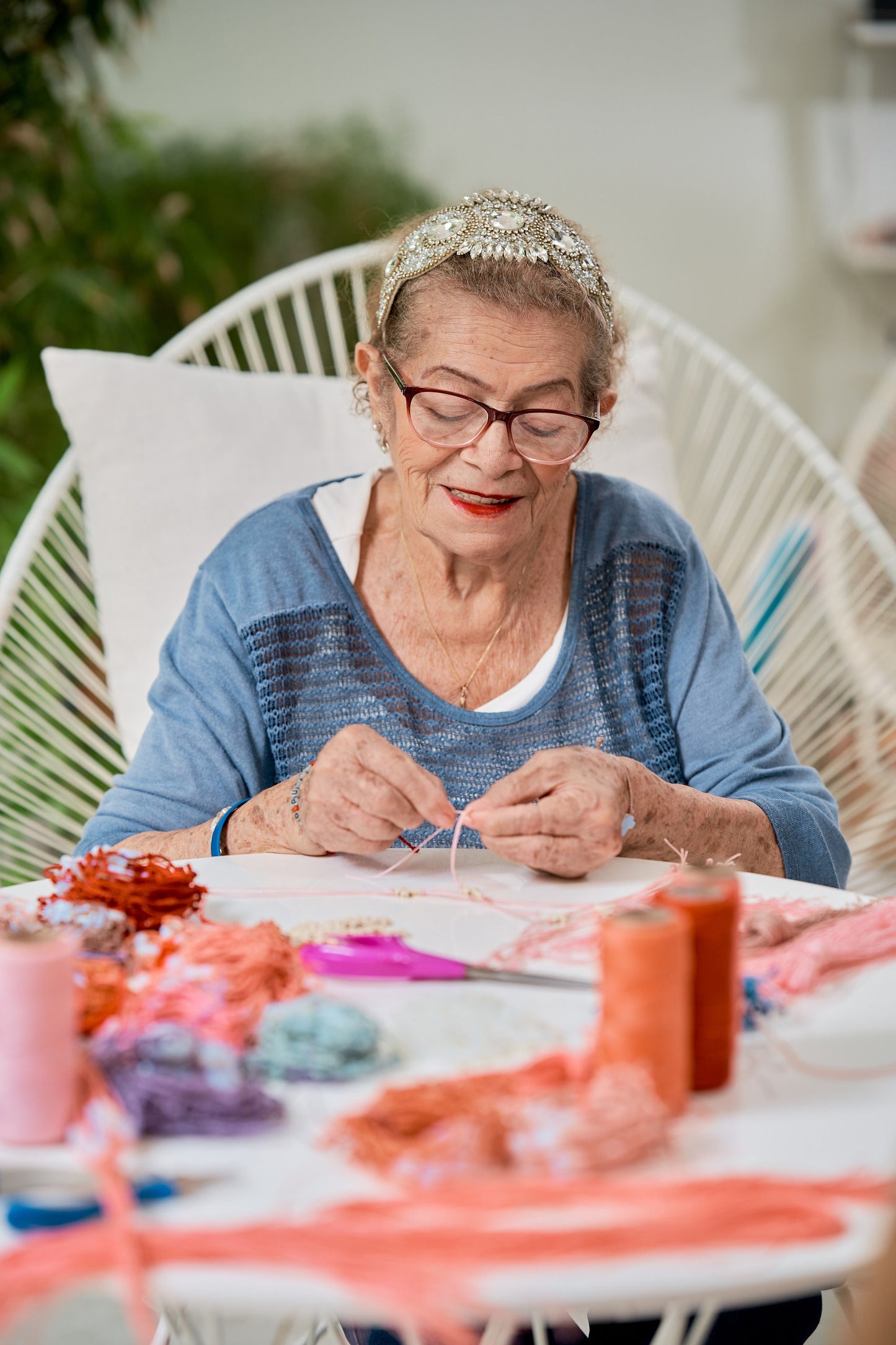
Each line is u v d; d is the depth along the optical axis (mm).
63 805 1582
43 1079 600
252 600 1268
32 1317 579
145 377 1603
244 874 1014
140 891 869
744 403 1838
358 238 3359
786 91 3465
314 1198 570
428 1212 547
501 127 3465
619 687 1313
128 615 1550
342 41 3393
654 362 1773
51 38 2680
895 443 2389
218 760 1240
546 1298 503
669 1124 629
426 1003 764
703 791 1295
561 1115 594
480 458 1104
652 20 3438
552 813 979
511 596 1282
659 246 3533
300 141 3391
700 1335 616
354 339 3182
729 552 1817
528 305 1090
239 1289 512
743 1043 726
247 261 3311
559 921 909
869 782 1620
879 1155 603
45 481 2762
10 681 1526
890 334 3576
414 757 1245
